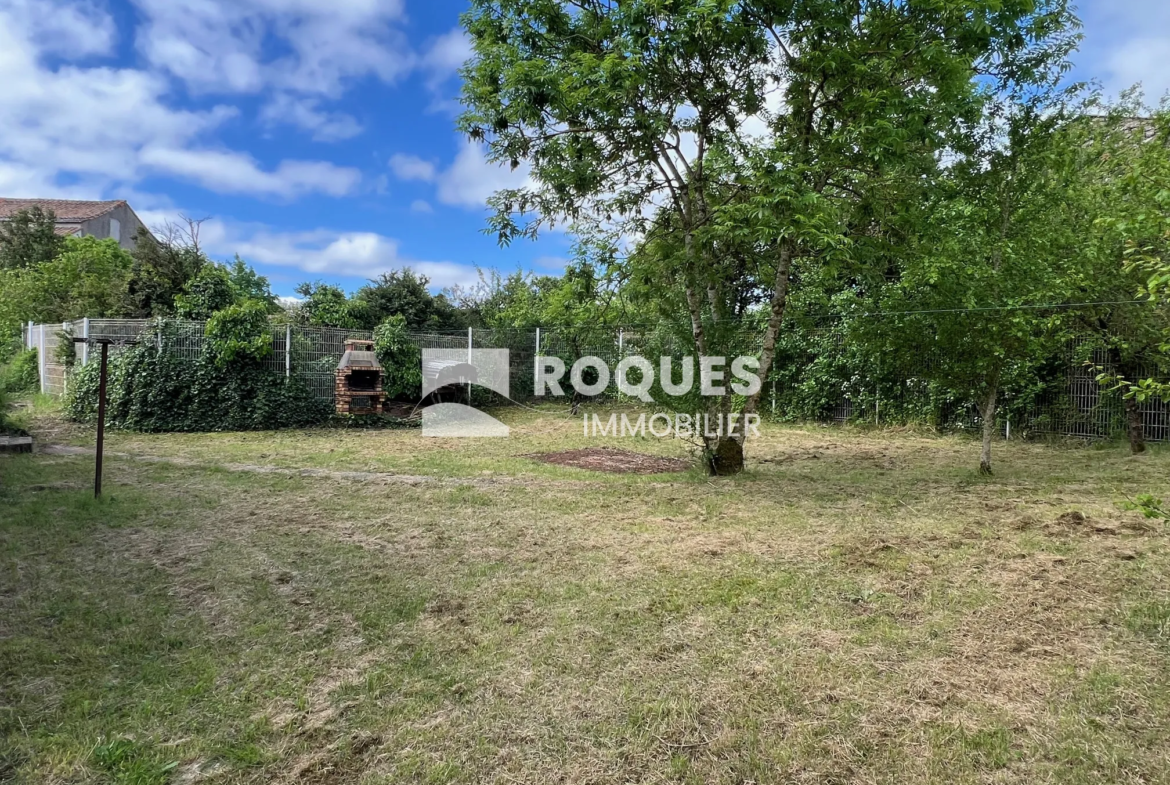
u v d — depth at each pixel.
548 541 4.26
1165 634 2.67
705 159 6.41
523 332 15.28
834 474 6.86
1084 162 7.90
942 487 5.98
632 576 3.54
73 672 2.43
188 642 2.71
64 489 5.48
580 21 6.07
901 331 6.56
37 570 3.54
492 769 1.88
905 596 3.18
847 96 5.80
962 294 6.24
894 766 1.87
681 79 6.02
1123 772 1.82
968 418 10.14
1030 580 3.33
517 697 2.28
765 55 6.04
